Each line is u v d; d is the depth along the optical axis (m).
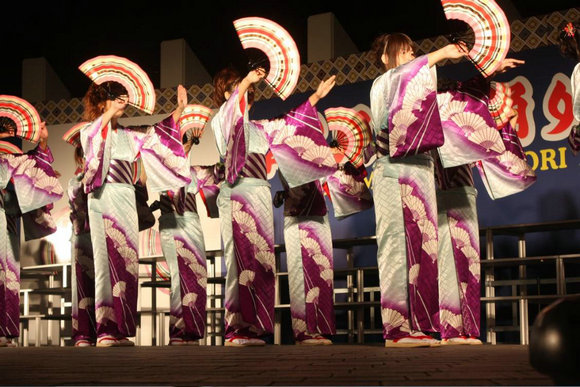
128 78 4.34
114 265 4.38
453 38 3.21
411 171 3.35
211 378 1.66
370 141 4.64
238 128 3.83
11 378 1.80
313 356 2.61
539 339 0.91
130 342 4.46
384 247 3.39
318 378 1.59
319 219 4.41
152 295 6.14
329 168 4.06
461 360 2.21
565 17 5.41
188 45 7.00
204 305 4.93
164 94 6.82
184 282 4.88
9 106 5.00
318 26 6.41
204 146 6.59
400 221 3.36
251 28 3.78
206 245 6.43
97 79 4.33
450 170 3.87
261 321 3.92
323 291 4.37
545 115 5.41
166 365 2.24
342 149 4.65
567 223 4.69
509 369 1.78
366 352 2.89
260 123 4.10
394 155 3.29
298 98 6.34
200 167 5.09
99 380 1.68
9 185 6.63
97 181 4.32
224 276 6.14
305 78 6.32
